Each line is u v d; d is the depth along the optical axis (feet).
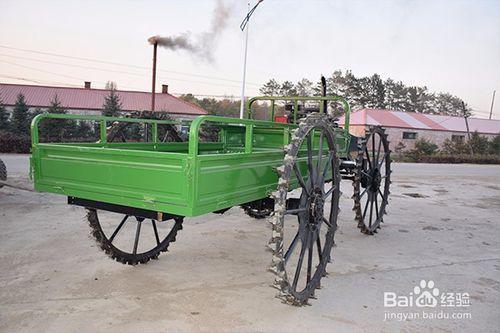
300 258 12.28
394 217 24.93
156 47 75.66
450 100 217.56
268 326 10.92
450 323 11.60
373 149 20.72
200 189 9.30
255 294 12.87
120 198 10.25
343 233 20.62
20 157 50.72
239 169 10.69
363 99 166.71
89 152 10.64
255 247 17.54
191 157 8.97
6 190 26.73
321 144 12.95
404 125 115.24
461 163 88.07
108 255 14.01
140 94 103.81
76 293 12.39
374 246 18.60
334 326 11.10
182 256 16.07
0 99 88.43
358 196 19.20
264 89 164.76
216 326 10.82
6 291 12.37
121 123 14.90
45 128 72.59
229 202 10.43
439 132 118.52
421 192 35.78
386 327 11.21
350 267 15.69
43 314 11.08
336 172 13.93
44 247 16.22
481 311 12.41
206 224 20.79
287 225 21.72
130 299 12.16
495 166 81.66
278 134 16.69
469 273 15.55
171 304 11.96
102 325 10.65
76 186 11.02
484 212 27.68
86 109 94.12
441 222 24.06
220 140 17.62
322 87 18.52
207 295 12.66
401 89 189.06
